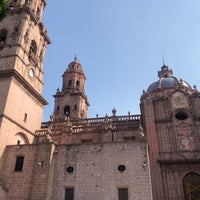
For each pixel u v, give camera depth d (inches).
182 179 1157.7
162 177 1171.3
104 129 1370.6
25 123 1330.0
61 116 2156.7
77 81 2400.3
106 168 1027.3
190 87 1845.5
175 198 1114.1
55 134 1435.8
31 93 1407.5
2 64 1302.9
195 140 1242.6
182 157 1201.4
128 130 1363.2
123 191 971.3
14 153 1126.4
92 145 1086.4
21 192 1024.9
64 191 1009.5
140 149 1039.6
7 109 1193.4
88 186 1002.7
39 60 1560.0
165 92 1795.0
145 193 948.6
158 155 1219.9
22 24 1434.5
